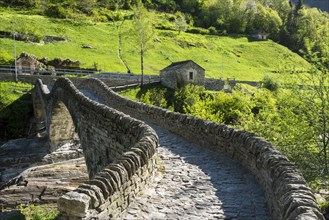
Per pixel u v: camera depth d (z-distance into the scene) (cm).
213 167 888
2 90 4550
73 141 2842
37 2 10106
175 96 4844
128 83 5228
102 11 10912
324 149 1333
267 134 1495
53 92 2472
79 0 10900
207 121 1123
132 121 948
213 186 750
